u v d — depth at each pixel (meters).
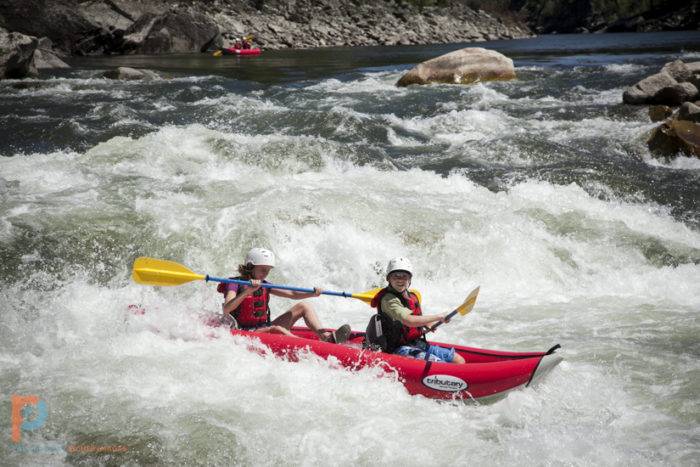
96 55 89.31
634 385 13.70
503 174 27.73
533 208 23.31
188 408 12.20
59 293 17.81
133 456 10.98
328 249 20.56
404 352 13.73
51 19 85.19
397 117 38.97
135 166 26.50
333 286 19.92
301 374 13.45
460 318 17.70
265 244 20.33
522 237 21.56
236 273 19.78
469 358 13.97
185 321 14.93
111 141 28.31
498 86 49.41
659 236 22.30
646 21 180.88
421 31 145.00
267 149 28.23
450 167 28.98
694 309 18.06
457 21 161.12
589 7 198.00
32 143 31.47
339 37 126.62
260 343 14.17
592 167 28.83
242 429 11.68
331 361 13.65
